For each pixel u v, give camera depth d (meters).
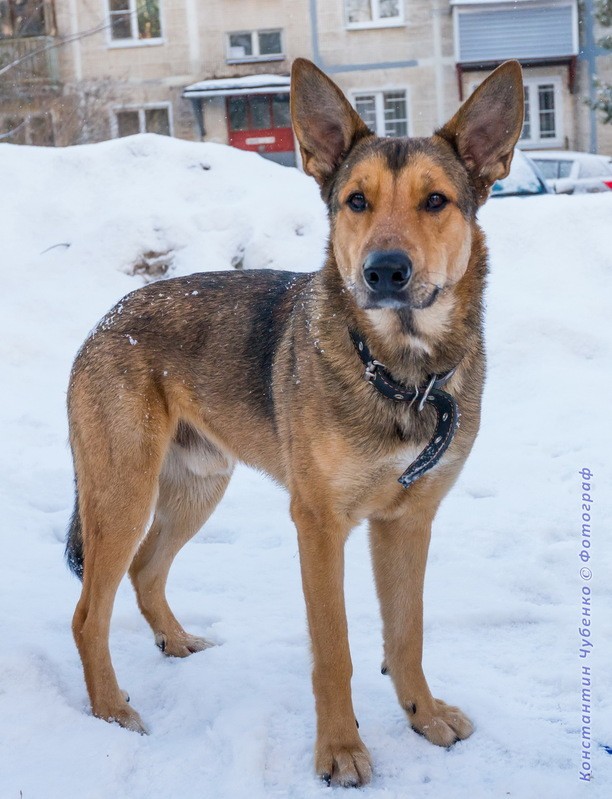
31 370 7.84
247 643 4.11
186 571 4.89
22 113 22.19
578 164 18.02
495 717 3.47
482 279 3.44
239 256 9.27
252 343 3.77
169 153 10.33
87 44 27.17
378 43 27.59
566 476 5.86
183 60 27.67
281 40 27.72
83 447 3.81
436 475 3.33
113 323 3.95
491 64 27.06
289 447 3.39
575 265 8.59
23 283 8.90
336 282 3.39
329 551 3.25
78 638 3.64
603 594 4.48
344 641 3.22
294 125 3.60
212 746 3.27
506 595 4.48
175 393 3.92
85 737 3.30
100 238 9.30
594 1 26.48
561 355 7.56
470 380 3.39
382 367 3.20
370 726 3.42
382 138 3.54
